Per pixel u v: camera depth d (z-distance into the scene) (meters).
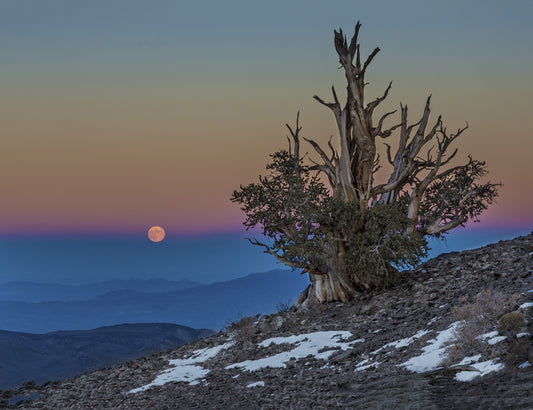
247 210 49.28
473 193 49.69
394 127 49.00
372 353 30.94
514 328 23.86
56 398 39.66
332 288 48.16
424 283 44.78
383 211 45.88
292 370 32.81
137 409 32.09
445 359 24.55
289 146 52.16
